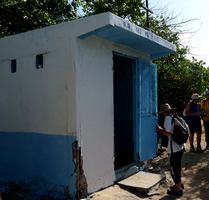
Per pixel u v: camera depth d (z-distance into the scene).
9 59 4.75
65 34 4.11
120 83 5.78
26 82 4.53
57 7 9.18
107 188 4.45
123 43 4.91
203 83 11.94
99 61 4.43
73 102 4.01
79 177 3.98
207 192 4.79
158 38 5.11
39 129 4.38
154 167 5.82
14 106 4.69
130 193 4.44
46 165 4.29
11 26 8.76
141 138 5.52
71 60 4.04
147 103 5.75
